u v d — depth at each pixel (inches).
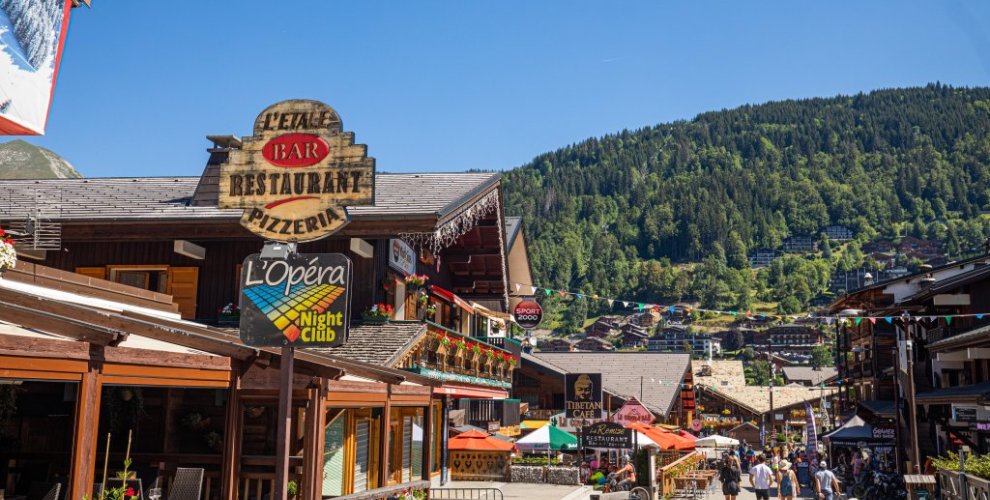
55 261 914.1
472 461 1254.3
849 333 2306.8
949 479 734.5
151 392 628.1
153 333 443.8
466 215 914.1
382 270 900.0
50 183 1050.1
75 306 429.7
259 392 487.5
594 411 1360.7
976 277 1254.9
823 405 3041.3
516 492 1085.1
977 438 1115.3
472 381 1096.2
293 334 401.7
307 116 469.7
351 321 874.8
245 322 405.1
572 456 1462.8
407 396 692.1
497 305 1465.3
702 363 3909.9
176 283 898.7
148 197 951.6
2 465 570.3
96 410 384.8
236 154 469.4
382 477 630.5
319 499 504.1
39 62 415.2
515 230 1418.6
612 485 1076.5
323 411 506.6
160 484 557.0
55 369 366.6
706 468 1803.6
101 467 582.2
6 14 395.9
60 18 428.8
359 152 463.5
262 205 464.1
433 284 1113.4
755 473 1070.4
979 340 956.0
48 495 453.7
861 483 1466.5
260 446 622.5
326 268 406.6
